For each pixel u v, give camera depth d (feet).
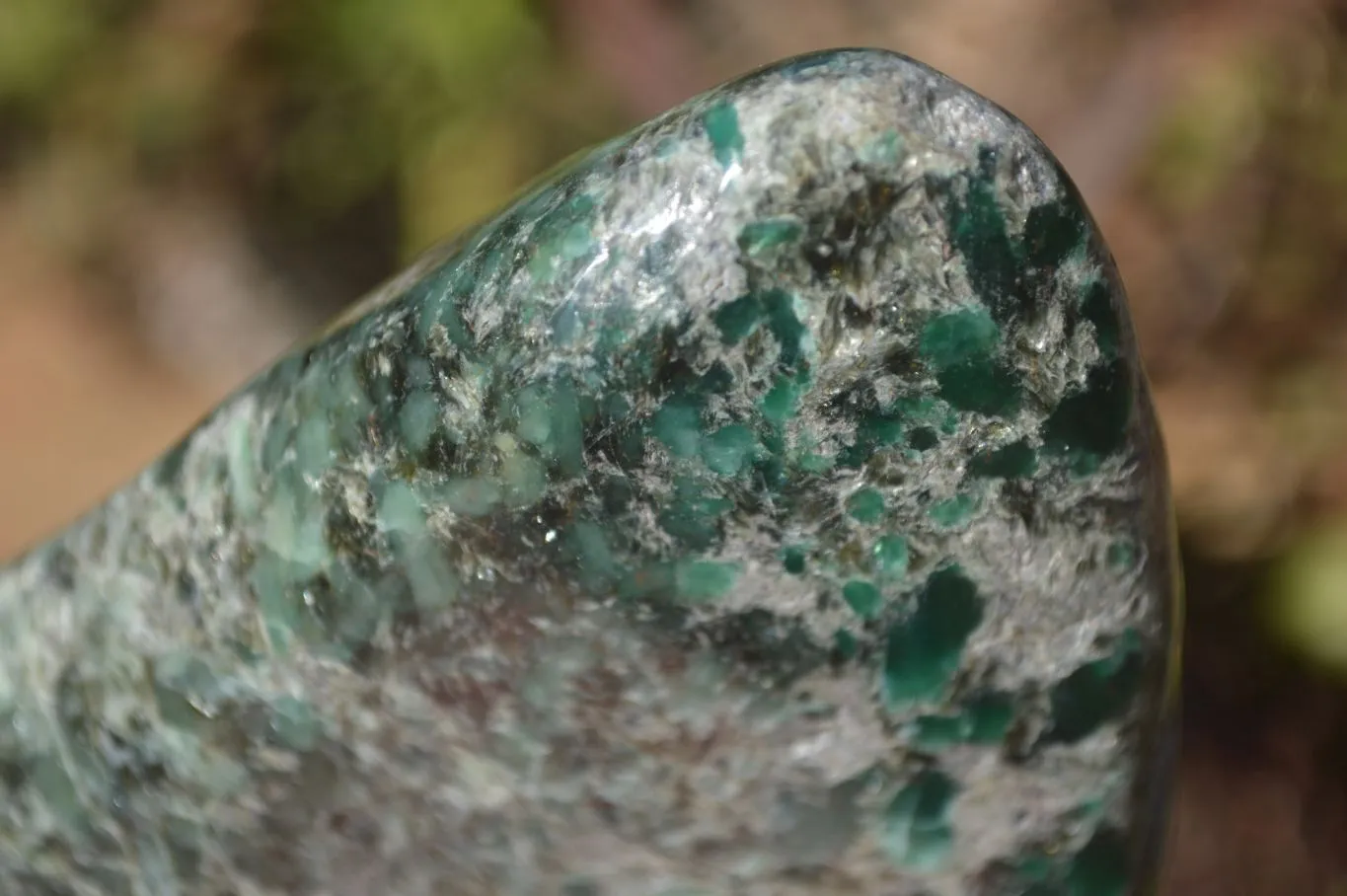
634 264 0.49
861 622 0.49
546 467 0.49
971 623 0.49
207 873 0.53
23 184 1.49
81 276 1.47
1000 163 0.49
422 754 0.51
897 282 0.48
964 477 0.49
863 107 0.49
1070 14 1.23
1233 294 1.14
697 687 0.50
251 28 1.37
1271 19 1.18
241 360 1.43
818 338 0.48
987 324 0.49
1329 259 1.14
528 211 0.50
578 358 0.49
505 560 0.50
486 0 1.26
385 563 0.51
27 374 1.43
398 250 1.38
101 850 0.54
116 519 0.54
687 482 0.49
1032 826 0.50
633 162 0.49
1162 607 0.51
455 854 0.51
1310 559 1.02
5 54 1.44
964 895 0.50
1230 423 1.11
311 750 0.52
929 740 0.50
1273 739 0.99
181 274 1.44
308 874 0.52
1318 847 0.96
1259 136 1.16
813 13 1.27
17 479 1.36
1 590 0.56
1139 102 1.18
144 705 0.53
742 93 0.49
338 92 1.34
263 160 1.41
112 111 1.44
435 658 0.50
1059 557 0.49
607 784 0.50
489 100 1.26
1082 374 0.49
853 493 0.49
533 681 0.50
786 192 0.48
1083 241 0.49
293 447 0.52
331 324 0.53
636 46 1.24
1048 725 0.50
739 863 0.50
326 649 0.51
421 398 0.50
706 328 0.49
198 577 0.53
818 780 0.50
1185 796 0.96
